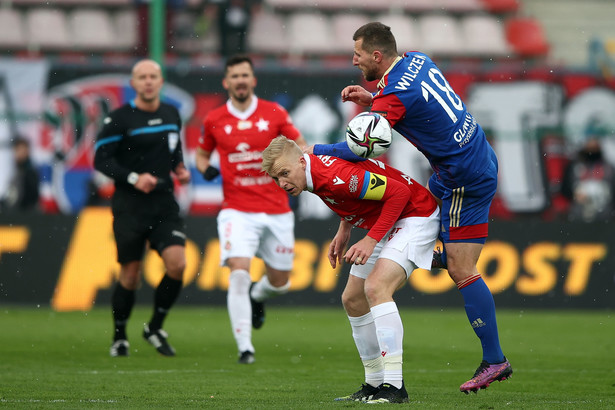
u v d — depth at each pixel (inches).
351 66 1766.7
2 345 1074.1
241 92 967.6
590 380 791.7
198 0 1990.7
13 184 1769.2
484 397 652.1
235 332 916.0
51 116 1784.0
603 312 1675.7
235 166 966.4
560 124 1878.7
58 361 912.3
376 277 601.6
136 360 927.0
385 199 601.0
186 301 1600.6
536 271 1674.5
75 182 1786.4
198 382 739.4
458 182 628.4
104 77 1795.0
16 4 2156.7
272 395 655.8
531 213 1859.0
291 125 987.9
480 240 641.0
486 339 635.5
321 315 1552.7
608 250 1688.0
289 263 1015.0
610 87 1879.9
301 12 2252.7
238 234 949.2
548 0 2369.6
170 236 964.6
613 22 2342.5
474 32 2330.2
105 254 1588.3
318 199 1715.1
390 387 598.5
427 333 1295.5
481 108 1875.0
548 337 1267.2
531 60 2310.5
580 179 1868.8
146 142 965.8
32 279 1568.7
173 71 1747.0
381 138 609.3
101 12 2158.0
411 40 2294.5
